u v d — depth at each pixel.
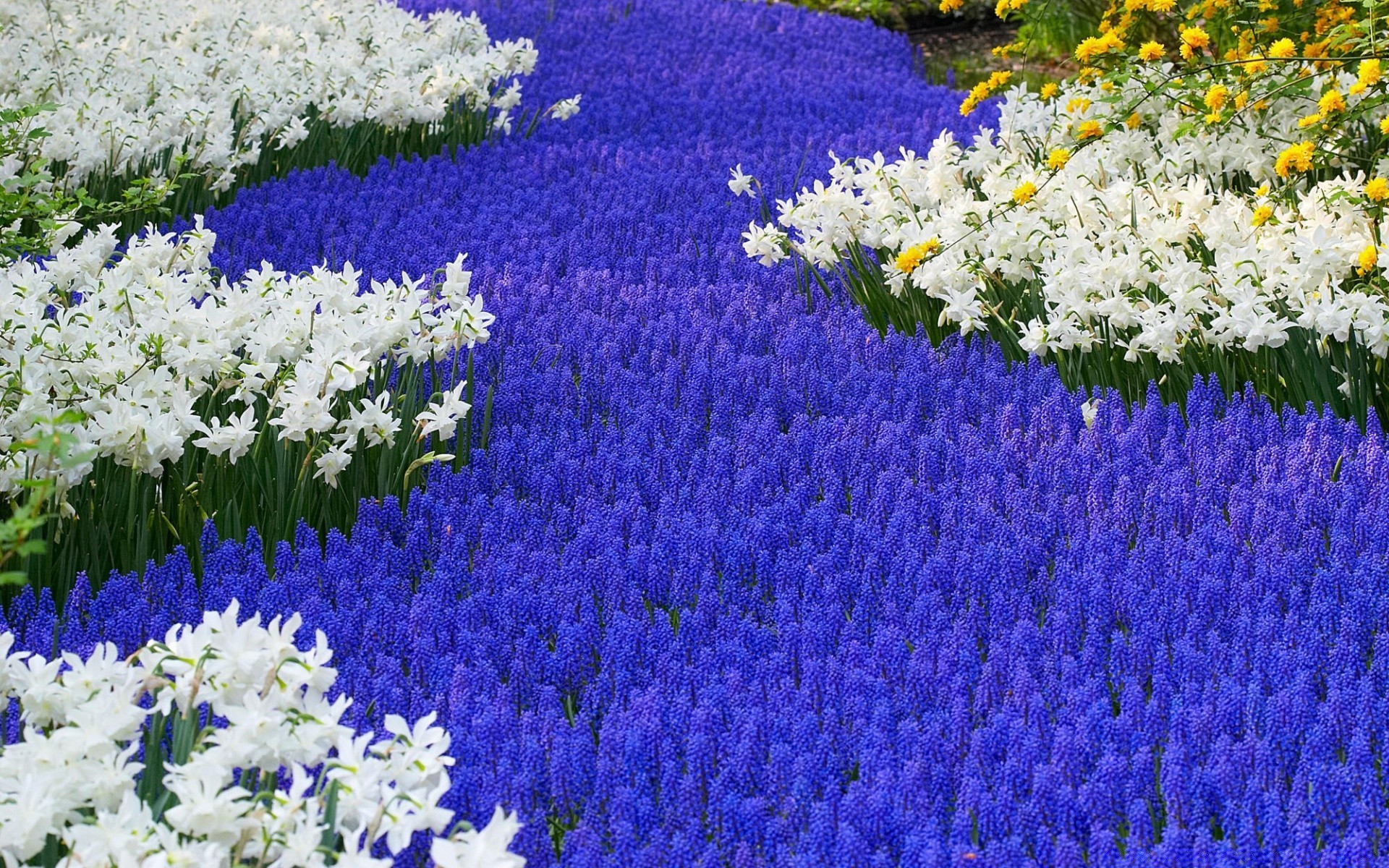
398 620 3.30
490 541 3.73
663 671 3.06
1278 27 6.37
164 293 4.43
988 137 6.45
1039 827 2.54
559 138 8.31
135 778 2.68
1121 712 2.83
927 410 4.57
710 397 4.62
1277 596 3.29
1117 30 6.38
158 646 2.43
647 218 6.69
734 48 10.89
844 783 2.79
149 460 3.66
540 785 2.72
